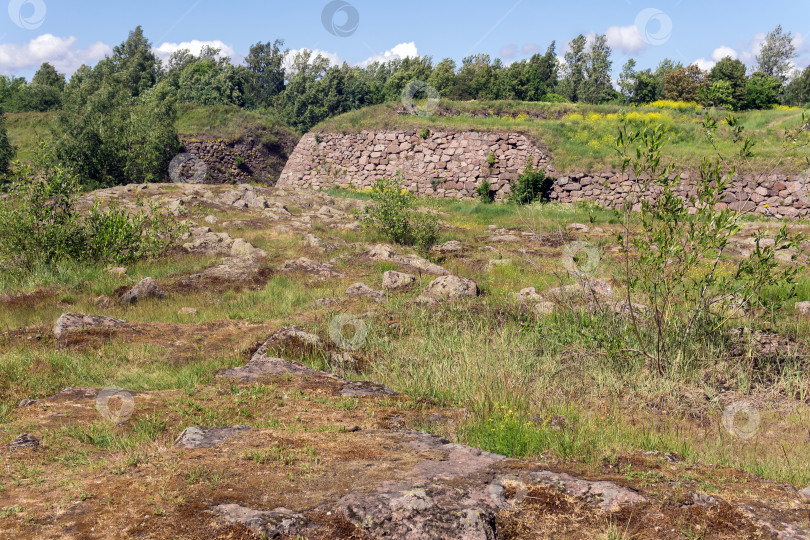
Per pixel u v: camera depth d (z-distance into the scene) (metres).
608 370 7.46
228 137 45.91
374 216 19.75
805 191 26.33
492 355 7.74
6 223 13.96
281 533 3.10
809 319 9.49
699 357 7.78
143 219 15.91
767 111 36.62
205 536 3.07
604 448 4.69
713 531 3.29
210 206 22.95
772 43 101.56
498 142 34.88
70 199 15.50
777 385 7.12
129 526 3.18
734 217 7.78
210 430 4.77
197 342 8.98
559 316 9.24
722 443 5.44
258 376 6.95
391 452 4.29
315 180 39.72
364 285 12.47
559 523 3.38
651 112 37.34
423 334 9.02
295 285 13.10
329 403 6.04
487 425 5.33
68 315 9.32
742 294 8.52
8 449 4.78
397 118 38.69
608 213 27.41
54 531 3.16
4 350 8.13
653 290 8.01
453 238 20.73
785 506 3.59
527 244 19.42
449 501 3.44
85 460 4.52
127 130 37.97
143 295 11.98
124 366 7.71
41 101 72.12
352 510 3.30
